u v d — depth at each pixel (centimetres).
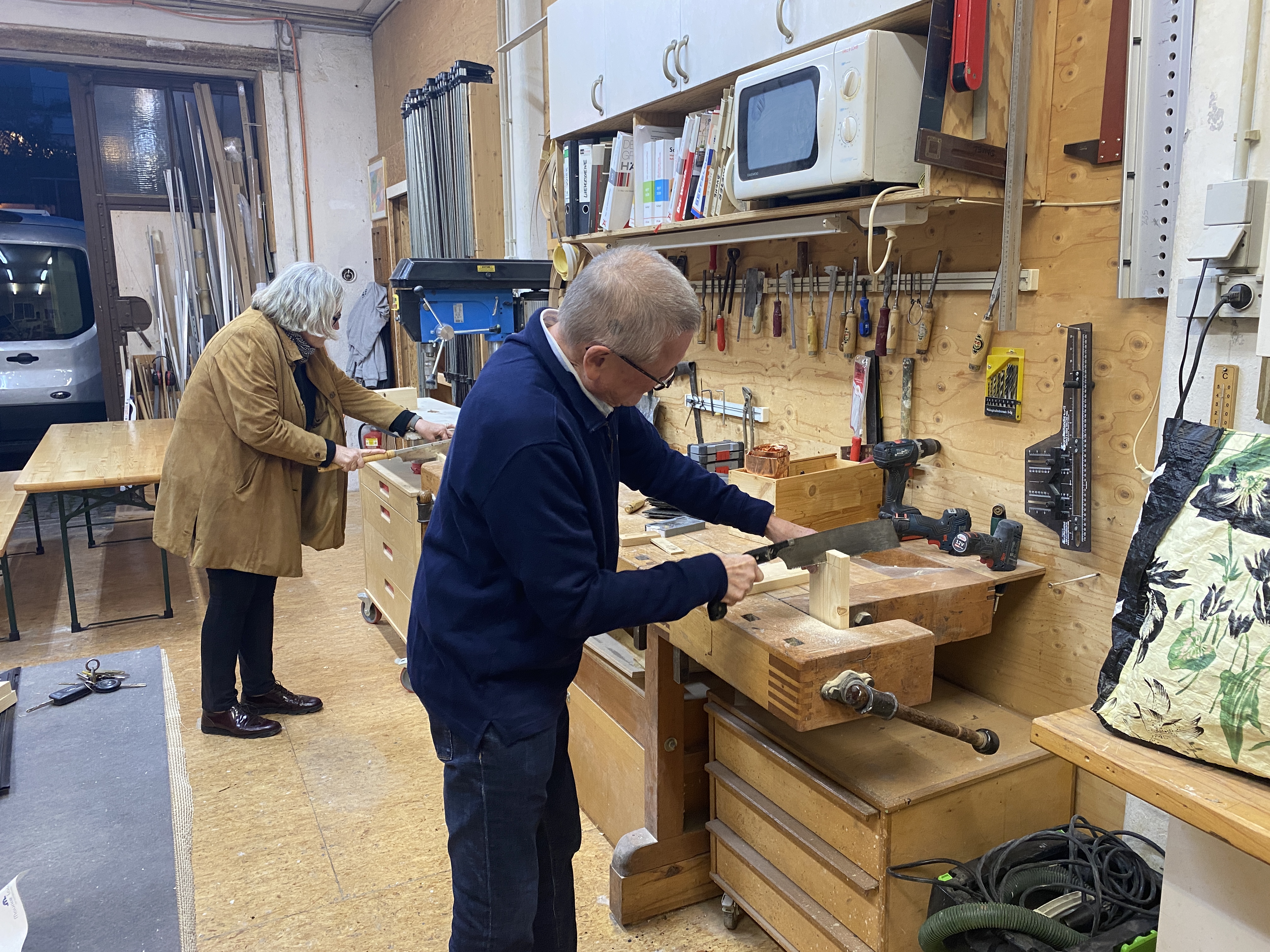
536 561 124
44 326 578
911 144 171
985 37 157
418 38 526
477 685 136
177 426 258
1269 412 130
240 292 609
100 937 89
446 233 460
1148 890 150
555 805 155
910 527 191
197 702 305
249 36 577
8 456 607
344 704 302
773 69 184
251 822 233
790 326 241
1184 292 141
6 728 132
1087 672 174
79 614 393
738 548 184
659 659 185
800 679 134
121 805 113
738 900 189
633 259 124
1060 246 171
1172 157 147
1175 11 144
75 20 532
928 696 150
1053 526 177
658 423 303
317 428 281
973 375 192
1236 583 101
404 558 304
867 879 154
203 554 256
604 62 264
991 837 167
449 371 467
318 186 616
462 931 142
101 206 585
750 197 200
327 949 188
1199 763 102
